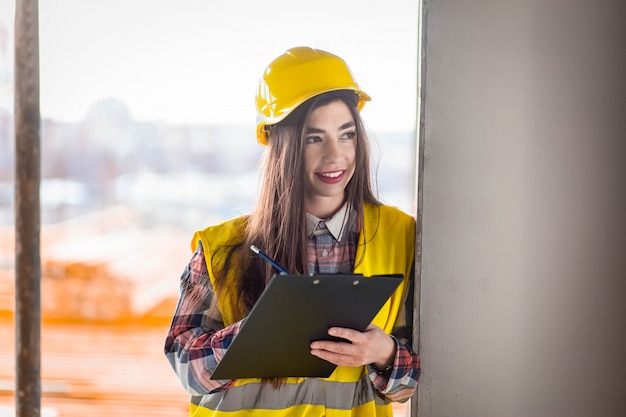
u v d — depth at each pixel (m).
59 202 10.00
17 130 1.47
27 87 1.46
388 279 1.19
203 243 1.50
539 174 1.51
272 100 1.47
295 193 1.46
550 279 1.52
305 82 1.44
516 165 1.51
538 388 1.53
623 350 1.53
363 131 1.50
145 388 4.13
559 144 1.51
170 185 10.37
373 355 1.33
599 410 1.53
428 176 1.51
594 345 1.53
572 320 1.53
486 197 1.51
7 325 5.62
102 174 10.48
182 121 10.59
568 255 1.52
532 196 1.51
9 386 4.15
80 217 9.84
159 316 5.99
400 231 1.54
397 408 3.46
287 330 1.22
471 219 1.51
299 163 1.46
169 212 10.01
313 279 1.13
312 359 1.32
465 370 1.52
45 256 7.61
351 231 1.51
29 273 1.47
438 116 1.50
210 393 1.42
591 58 1.50
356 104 1.49
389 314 1.50
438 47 1.50
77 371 4.44
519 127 1.51
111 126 10.59
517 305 1.52
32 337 1.47
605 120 1.51
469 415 1.53
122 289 6.61
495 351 1.53
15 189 1.47
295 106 1.43
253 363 1.27
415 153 1.55
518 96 1.50
